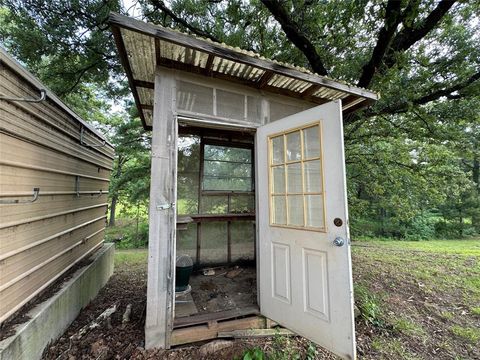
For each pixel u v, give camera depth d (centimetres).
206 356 182
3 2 376
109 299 307
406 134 499
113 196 866
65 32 409
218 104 223
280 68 200
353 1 307
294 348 199
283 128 220
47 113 212
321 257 184
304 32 381
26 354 156
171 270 191
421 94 388
